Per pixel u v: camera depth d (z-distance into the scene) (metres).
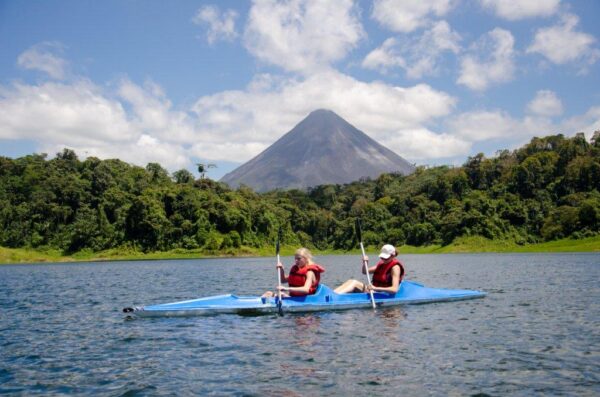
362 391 6.61
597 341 9.47
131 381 7.23
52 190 118.56
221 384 7.00
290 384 6.94
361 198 162.75
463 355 8.45
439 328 10.86
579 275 28.33
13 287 26.28
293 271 13.48
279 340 9.78
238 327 11.19
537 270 34.41
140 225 109.88
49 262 101.56
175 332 10.78
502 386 6.77
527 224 116.50
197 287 24.39
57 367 8.07
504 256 79.06
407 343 9.39
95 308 15.88
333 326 11.14
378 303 13.90
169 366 8.00
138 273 42.94
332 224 149.75
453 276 29.36
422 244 124.75
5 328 11.96
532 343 9.34
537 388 6.68
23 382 7.26
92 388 6.94
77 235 108.44
